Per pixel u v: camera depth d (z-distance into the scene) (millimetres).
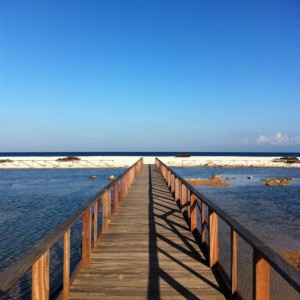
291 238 10148
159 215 8891
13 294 6250
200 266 5016
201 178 28219
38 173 33500
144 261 5242
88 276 4605
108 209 7348
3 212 13922
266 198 18359
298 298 6031
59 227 3383
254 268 2875
